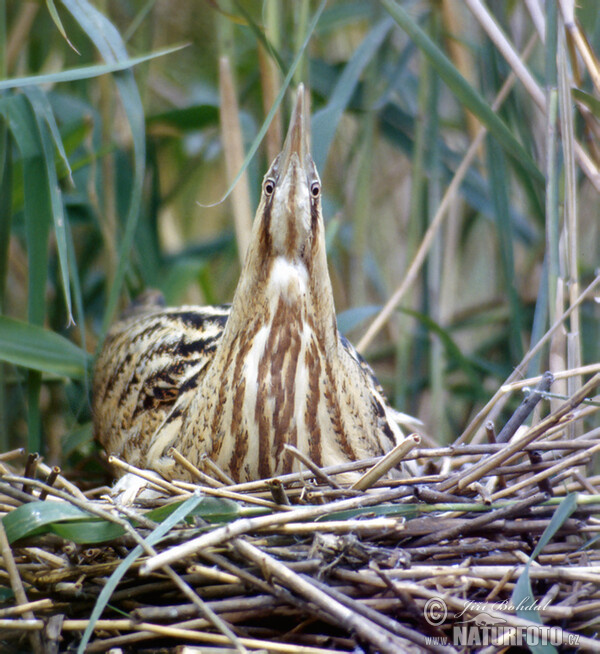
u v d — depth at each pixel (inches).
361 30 320.2
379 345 321.4
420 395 316.5
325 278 299.0
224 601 293.4
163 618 293.4
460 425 318.0
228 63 306.5
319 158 305.6
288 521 293.9
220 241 316.8
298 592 292.8
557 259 300.5
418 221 313.9
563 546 295.9
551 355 300.8
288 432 298.7
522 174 307.7
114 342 307.4
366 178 311.4
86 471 309.1
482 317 315.3
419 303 318.7
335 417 299.4
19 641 294.0
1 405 305.0
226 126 306.7
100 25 301.1
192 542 292.5
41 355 303.7
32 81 298.4
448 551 294.8
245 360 298.8
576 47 300.8
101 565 294.5
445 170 314.0
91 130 310.2
